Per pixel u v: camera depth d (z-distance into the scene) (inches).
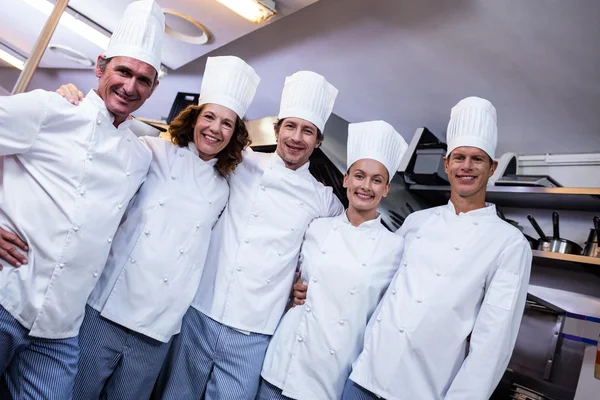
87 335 59.5
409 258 63.0
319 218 71.8
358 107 126.2
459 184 62.6
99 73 58.1
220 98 65.0
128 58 55.1
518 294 55.4
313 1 88.7
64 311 53.7
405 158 111.4
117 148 56.7
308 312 64.3
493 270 57.4
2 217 52.9
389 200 109.7
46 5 117.2
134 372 61.3
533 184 97.8
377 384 56.8
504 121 105.9
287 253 69.2
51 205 52.5
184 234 62.8
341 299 63.4
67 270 52.9
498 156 116.5
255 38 118.3
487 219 60.7
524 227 112.2
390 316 59.5
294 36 111.2
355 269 64.2
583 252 95.3
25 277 51.5
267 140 116.0
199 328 66.3
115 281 60.2
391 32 96.9
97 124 54.5
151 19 57.0
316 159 108.3
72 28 128.9
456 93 105.0
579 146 102.2
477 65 94.7
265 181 69.2
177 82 160.2
